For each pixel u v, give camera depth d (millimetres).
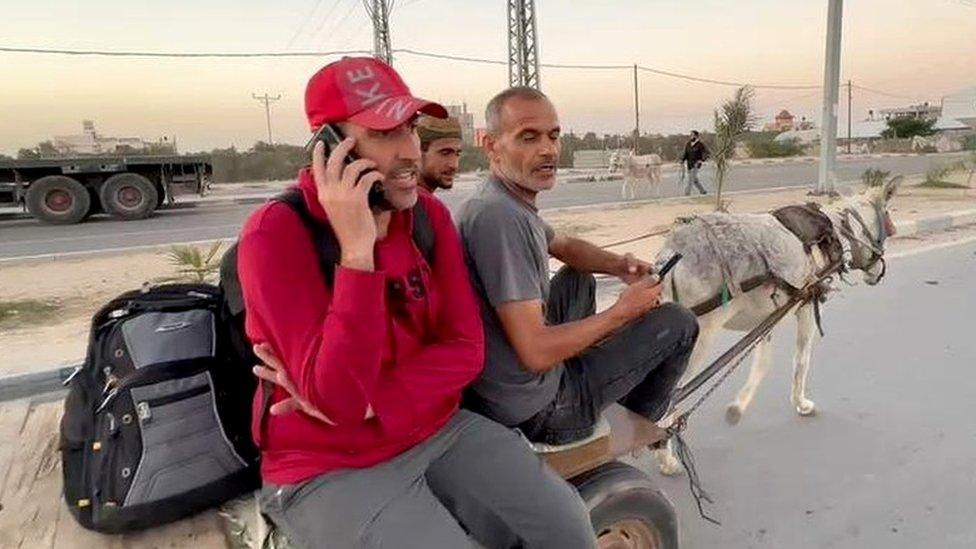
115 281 9188
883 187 4512
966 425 4207
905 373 5055
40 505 2576
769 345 4223
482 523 2041
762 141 47156
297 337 1705
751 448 4047
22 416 3482
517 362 2357
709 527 3316
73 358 5750
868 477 3689
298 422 1930
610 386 2609
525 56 23438
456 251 2178
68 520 2457
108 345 2438
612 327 2322
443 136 3258
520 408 2398
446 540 1854
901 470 3744
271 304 1728
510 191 2428
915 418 4332
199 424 2369
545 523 2014
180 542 2307
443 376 2039
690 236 3773
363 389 1690
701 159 18578
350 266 1631
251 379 2455
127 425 2301
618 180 26047
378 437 1956
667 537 2639
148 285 2852
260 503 2070
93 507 2314
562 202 17672
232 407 2434
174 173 18547
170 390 2342
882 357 5387
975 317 6320
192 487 2352
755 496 3561
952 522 3277
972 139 48125
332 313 1648
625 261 2939
